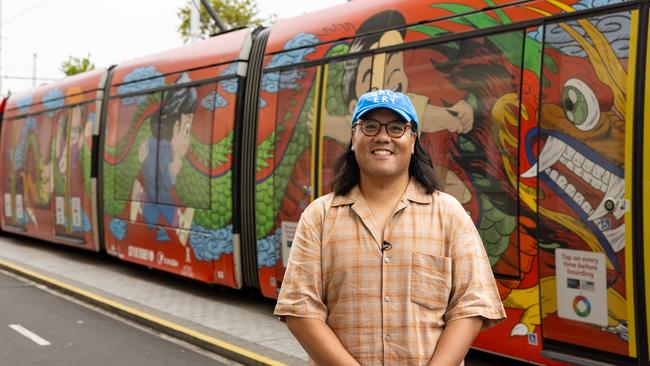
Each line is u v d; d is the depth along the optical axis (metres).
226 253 8.76
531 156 5.37
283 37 8.24
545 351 5.20
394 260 2.53
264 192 8.23
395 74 6.63
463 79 5.96
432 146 6.19
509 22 5.62
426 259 2.53
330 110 7.39
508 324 5.47
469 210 5.84
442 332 2.53
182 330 7.57
